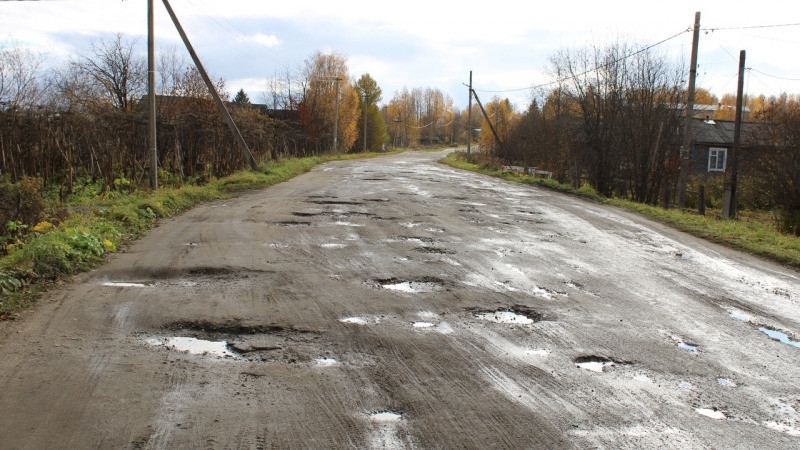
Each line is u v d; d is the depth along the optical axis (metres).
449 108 127.38
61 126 17.17
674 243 10.66
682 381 4.38
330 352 4.61
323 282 6.68
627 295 6.78
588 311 6.05
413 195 16.34
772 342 5.40
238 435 3.30
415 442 3.31
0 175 14.59
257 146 27.05
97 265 7.09
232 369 4.21
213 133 22.19
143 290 6.09
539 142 34.22
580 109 27.00
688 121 18.34
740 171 22.98
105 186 16.34
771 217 20.16
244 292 6.14
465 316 5.68
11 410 3.46
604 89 24.27
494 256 8.53
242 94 56.19
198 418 3.47
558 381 4.25
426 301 6.11
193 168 21.91
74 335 4.73
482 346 4.89
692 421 3.73
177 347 4.59
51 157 17.28
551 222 12.40
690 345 5.20
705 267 8.67
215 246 8.44
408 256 8.25
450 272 7.42
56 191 15.58
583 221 12.80
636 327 5.62
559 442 3.38
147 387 3.85
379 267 7.52
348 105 55.88
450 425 3.53
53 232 7.93
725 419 3.79
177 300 5.77
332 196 15.33
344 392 3.91
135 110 21.55
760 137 19.48
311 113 52.25
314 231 9.95
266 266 7.31
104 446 3.12
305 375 4.16
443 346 4.85
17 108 16.58
